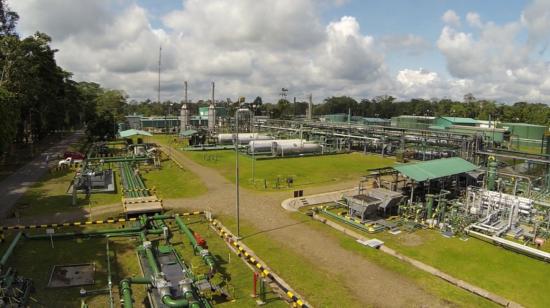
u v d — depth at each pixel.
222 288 19.69
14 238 25.27
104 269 21.91
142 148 68.75
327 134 79.25
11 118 47.03
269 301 18.97
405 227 29.95
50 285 19.69
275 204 36.47
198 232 28.61
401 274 22.33
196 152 72.81
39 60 61.09
